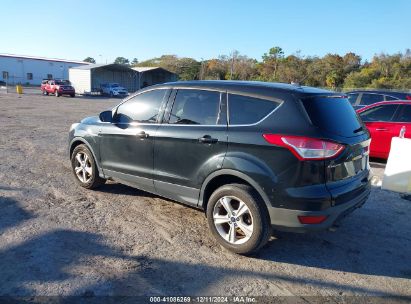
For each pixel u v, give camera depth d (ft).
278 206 11.85
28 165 24.38
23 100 98.17
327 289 11.21
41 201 17.46
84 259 12.26
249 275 11.78
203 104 14.06
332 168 11.71
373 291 11.19
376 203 18.93
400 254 13.60
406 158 20.40
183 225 15.34
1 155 27.12
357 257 13.28
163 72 204.44
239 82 13.88
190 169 13.97
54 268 11.62
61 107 81.71
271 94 12.51
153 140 15.16
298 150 11.42
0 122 47.47
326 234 15.06
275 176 11.78
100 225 15.02
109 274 11.44
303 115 11.75
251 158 12.25
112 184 20.45
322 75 207.72
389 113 27.58
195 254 12.94
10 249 12.67
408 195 20.13
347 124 12.89
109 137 17.28
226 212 13.29
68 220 15.38
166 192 15.17
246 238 12.67
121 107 17.26
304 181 11.48
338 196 11.80
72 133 19.65
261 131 12.13
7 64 216.54
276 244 14.03
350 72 209.26
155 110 15.69
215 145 13.08
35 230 14.23
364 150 13.66
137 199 18.22
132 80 190.39
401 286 11.51
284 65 218.18
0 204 16.81
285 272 12.07
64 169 23.59
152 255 12.75
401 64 199.72
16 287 10.55
